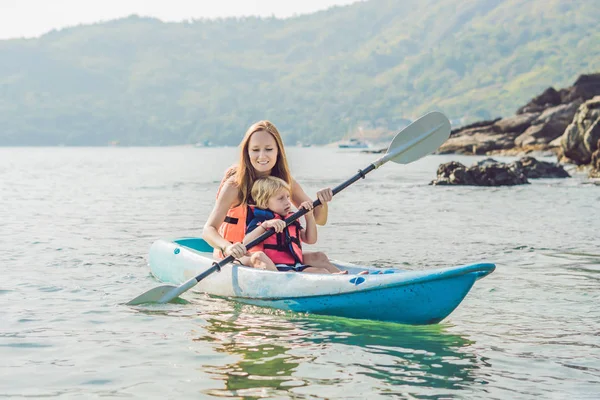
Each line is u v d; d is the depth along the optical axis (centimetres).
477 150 5475
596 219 1207
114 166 4653
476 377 397
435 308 498
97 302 575
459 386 383
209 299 587
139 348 449
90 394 369
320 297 533
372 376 398
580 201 1554
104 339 470
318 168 4084
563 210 1362
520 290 629
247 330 494
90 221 1213
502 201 1575
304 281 545
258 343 463
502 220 1202
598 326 508
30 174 3309
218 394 368
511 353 443
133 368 411
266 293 559
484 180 2114
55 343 459
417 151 658
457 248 877
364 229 1084
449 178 2172
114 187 2259
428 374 403
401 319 510
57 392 372
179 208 1488
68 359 426
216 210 602
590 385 386
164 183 2509
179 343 460
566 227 1098
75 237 986
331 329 497
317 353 440
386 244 918
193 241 736
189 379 391
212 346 454
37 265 743
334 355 436
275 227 573
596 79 5406
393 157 647
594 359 432
